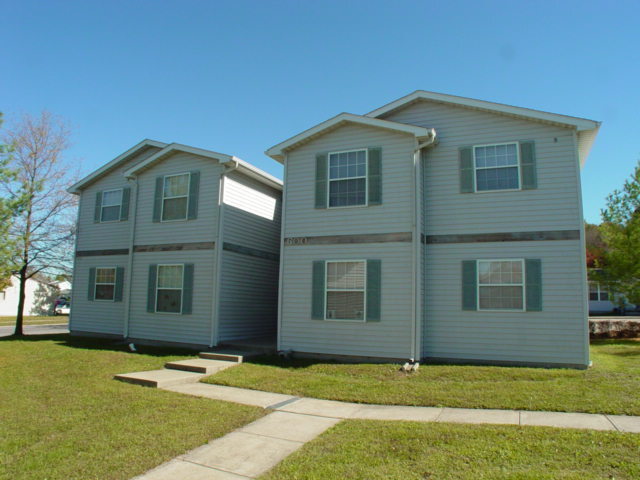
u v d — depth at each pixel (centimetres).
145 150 1761
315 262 1298
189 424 691
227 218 1510
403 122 1332
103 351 1400
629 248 1802
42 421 699
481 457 538
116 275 1744
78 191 1916
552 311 1122
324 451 579
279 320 1316
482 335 1172
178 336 1493
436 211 1250
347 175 1303
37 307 4128
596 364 1122
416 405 805
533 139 1195
